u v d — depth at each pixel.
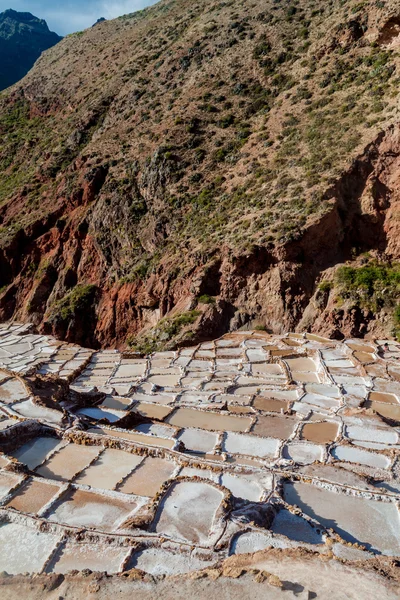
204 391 20.62
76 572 7.80
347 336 29.73
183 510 9.53
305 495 10.78
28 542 8.91
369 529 9.66
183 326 33.31
